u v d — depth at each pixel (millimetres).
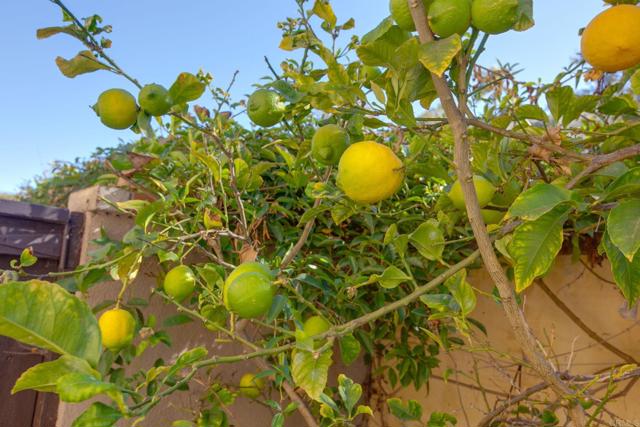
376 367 1463
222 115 964
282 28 727
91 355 355
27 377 332
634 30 469
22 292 342
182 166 991
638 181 467
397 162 514
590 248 1067
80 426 335
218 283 719
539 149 674
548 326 1152
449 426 1273
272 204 1011
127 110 623
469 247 1129
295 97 607
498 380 1193
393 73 498
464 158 464
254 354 505
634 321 1000
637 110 697
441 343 671
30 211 929
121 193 1002
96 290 978
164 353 1075
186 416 1071
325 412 641
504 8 444
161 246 871
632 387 979
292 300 920
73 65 616
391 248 999
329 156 610
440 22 453
